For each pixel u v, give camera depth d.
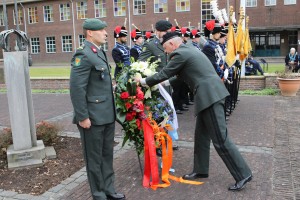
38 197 3.88
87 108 3.38
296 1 29.69
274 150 5.25
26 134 4.84
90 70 3.33
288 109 8.30
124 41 7.22
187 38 8.56
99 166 3.55
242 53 8.44
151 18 32.88
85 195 3.90
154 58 5.35
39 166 4.75
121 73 4.19
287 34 31.62
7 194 3.97
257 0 30.61
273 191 3.86
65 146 5.58
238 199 3.71
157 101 4.30
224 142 3.82
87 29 3.38
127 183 4.20
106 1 34.47
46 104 10.20
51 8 37.91
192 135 6.17
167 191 3.96
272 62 26.61
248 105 8.91
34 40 39.62
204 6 30.84
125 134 4.30
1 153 5.01
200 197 3.79
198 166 4.23
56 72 22.92
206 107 3.76
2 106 10.05
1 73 14.75
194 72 3.84
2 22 41.25
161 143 4.30
